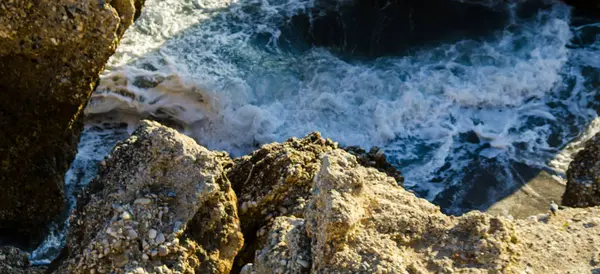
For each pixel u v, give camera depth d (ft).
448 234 13.57
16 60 20.25
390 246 13.07
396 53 41.57
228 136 36.86
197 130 37.14
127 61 37.35
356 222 13.05
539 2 45.57
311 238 13.50
